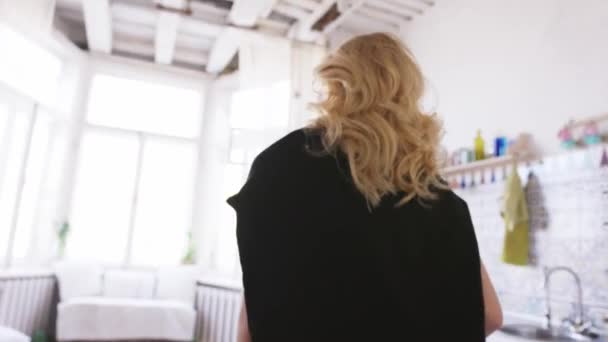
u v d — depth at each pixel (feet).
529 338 6.25
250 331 2.10
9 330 7.93
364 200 2.17
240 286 12.67
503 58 9.05
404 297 2.07
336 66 2.58
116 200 14.28
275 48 13.24
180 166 15.19
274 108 12.89
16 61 11.54
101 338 11.42
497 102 9.04
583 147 6.95
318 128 2.42
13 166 12.08
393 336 2.01
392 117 2.42
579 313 6.61
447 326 2.11
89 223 13.85
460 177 9.30
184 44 14.67
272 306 2.06
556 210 7.21
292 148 2.34
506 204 7.55
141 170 14.70
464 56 10.19
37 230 13.05
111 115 14.49
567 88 7.59
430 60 11.42
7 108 11.74
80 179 13.89
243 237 2.19
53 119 13.60
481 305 2.20
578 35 7.55
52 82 13.16
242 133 12.93
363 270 2.08
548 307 7.07
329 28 12.62
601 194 6.57
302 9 12.03
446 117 10.48
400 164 2.29
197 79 15.62
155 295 13.15
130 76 14.85
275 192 2.22
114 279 13.06
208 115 15.58
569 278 6.86
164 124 15.10
